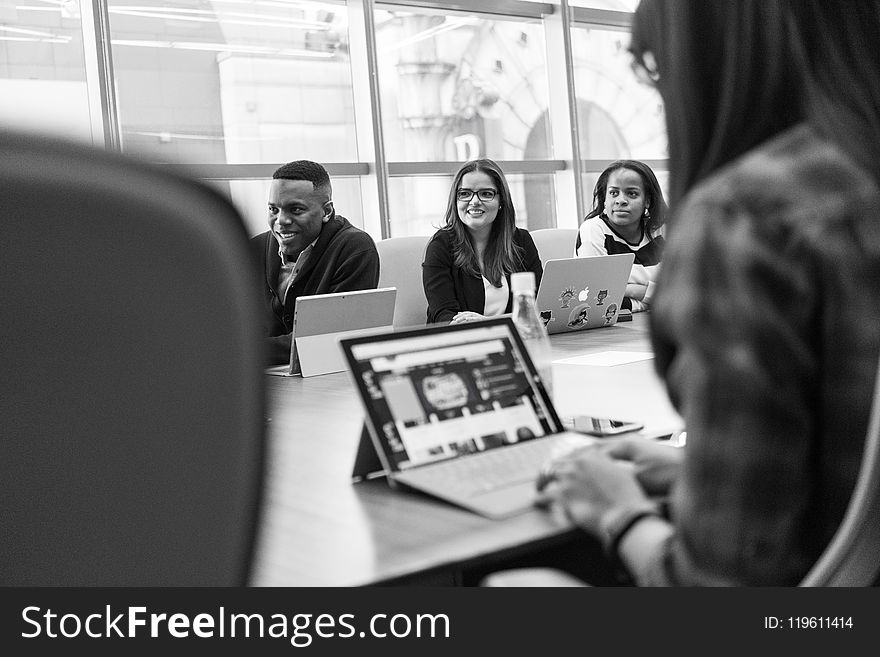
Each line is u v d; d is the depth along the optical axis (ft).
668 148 2.99
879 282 2.47
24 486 1.27
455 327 4.41
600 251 13.24
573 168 21.86
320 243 11.31
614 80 22.76
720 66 2.86
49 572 1.33
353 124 19.30
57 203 1.15
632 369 7.35
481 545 3.18
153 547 1.39
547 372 5.16
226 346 1.36
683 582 2.66
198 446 1.38
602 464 3.33
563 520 3.39
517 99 21.42
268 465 1.49
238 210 1.34
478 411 4.25
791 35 2.73
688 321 2.58
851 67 2.71
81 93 16.43
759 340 2.45
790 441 2.48
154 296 1.27
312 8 18.65
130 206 1.20
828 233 2.48
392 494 3.91
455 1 20.13
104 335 1.26
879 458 2.35
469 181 11.62
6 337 1.19
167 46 17.19
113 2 16.58
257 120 18.22
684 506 2.60
